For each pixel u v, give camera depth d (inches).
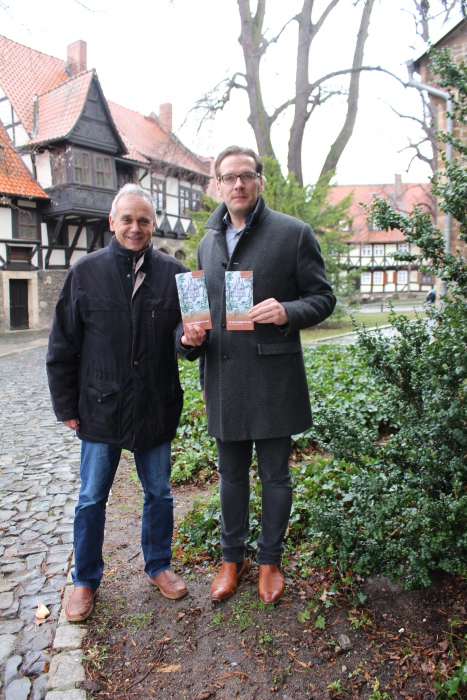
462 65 86.5
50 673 78.1
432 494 83.6
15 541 125.8
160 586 97.5
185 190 1071.6
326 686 74.1
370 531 80.9
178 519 131.4
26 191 771.4
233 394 90.3
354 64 581.0
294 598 93.6
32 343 660.1
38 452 202.1
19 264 795.4
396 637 81.4
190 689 75.2
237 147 89.3
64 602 96.6
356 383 231.9
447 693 69.4
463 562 78.7
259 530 114.1
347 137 621.0
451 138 89.0
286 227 90.8
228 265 91.4
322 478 135.5
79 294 89.4
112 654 82.4
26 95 848.9
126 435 91.3
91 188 802.8
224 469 95.5
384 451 87.0
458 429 77.7
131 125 1076.5
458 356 73.7
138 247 88.6
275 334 90.0
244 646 82.7
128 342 90.4
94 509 93.0
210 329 93.0
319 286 91.7
